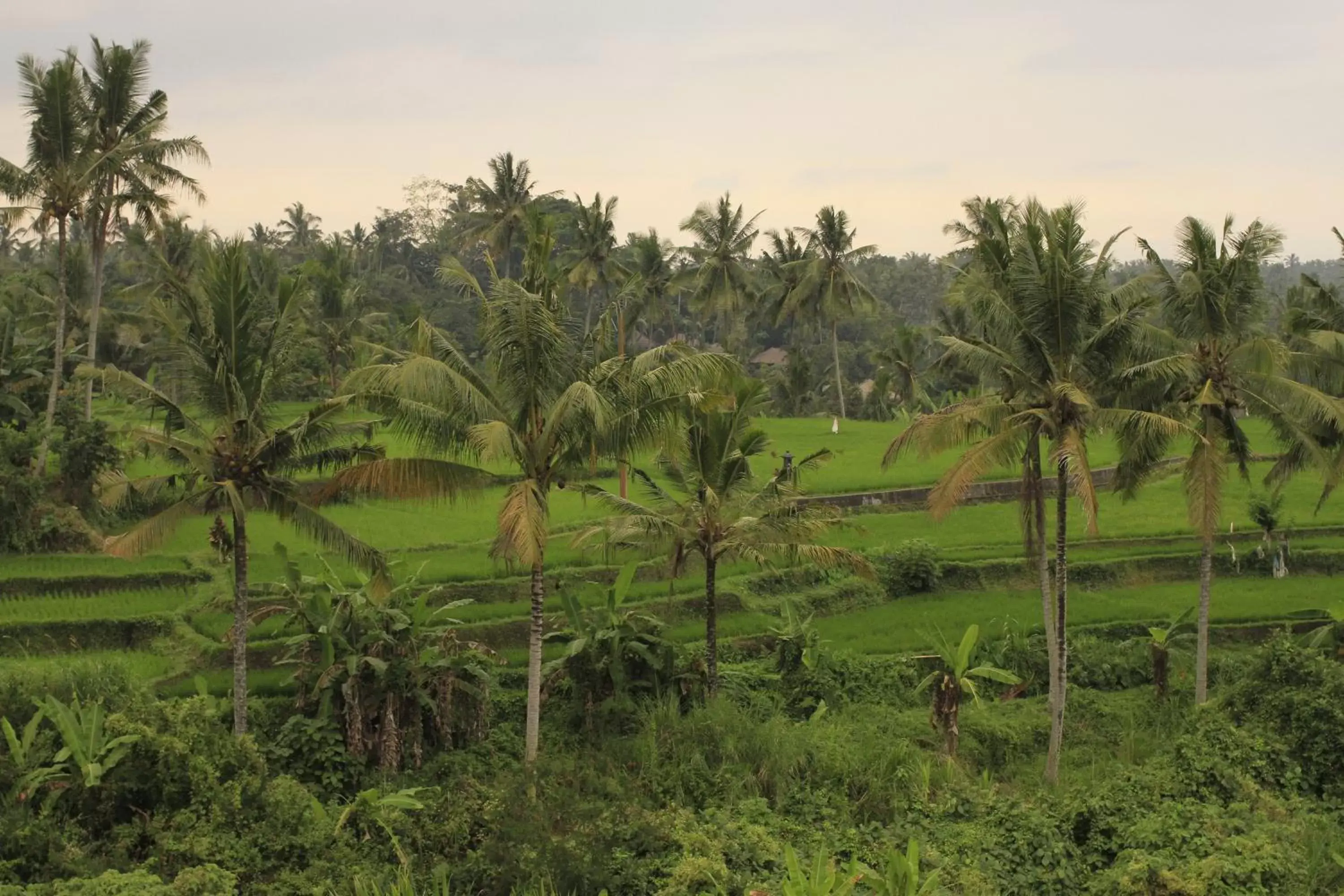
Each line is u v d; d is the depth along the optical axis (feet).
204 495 72.95
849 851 65.05
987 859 62.54
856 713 89.40
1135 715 91.09
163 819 58.75
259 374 73.41
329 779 72.38
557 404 70.64
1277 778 72.90
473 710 80.74
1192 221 84.64
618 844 61.72
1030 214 76.79
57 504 112.68
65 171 111.45
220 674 83.97
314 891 54.90
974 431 81.35
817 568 116.98
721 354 75.31
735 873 59.26
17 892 49.24
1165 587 118.73
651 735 77.61
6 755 61.82
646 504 135.44
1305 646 95.55
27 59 108.37
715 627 88.63
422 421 71.00
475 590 103.45
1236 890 54.13
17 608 92.22
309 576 90.99
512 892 57.31
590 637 85.05
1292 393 83.61
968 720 87.97
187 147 114.93
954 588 119.14
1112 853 63.57
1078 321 75.31
